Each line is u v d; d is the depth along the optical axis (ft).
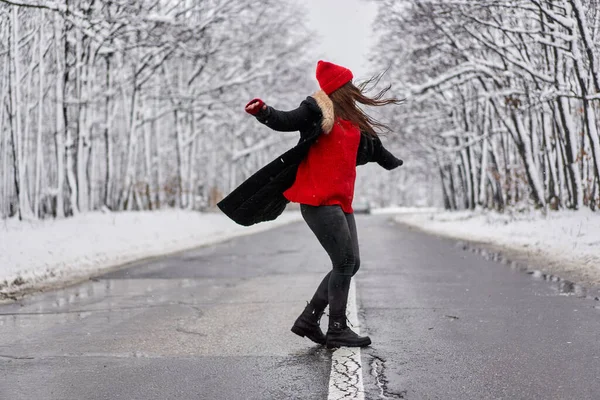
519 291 23.15
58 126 55.36
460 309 19.60
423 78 85.30
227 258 40.16
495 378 11.91
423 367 12.76
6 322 18.56
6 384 12.00
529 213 64.59
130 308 21.01
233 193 13.61
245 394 11.22
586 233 39.65
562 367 12.57
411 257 38.45
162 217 65.77
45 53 54.54
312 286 25.98
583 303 20.11
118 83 70.38
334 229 13.76
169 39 57.31
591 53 45.09
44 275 29.94
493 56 75.20
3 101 48.78
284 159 13.39
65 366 13.29
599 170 49.80
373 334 15.99
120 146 104.68
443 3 54.75
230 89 93.97
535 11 51.11
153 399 11.03
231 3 66.28
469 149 103.96
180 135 90.89
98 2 50.83
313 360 13.50
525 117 72.43
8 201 51.19
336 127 13.61
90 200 71.51
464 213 102.17
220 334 16.42
